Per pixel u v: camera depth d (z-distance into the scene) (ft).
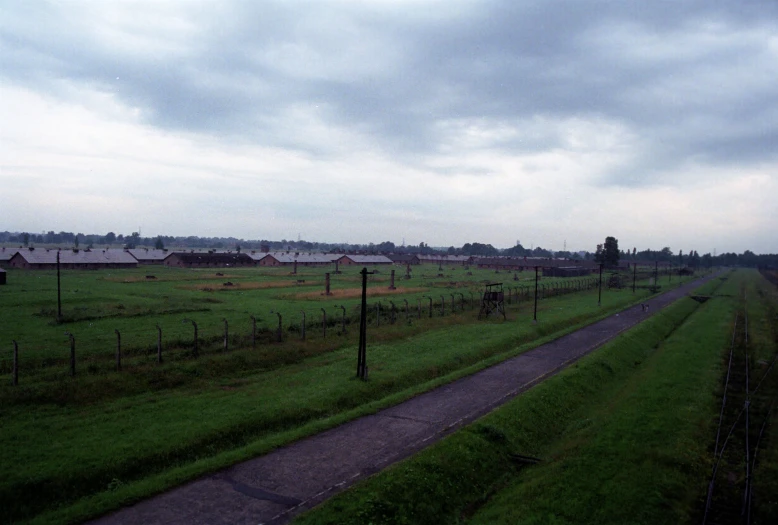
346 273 419.33
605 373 113.60
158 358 96.63
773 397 98.53
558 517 52.11
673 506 54.49
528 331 157.79
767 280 507.71
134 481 56.13
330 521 48.14
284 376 97.86
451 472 61.00
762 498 58.18
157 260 517.14
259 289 257.14
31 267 364.79
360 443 68.28
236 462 61.16
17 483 51.16
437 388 96.17
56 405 74.59
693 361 124.67
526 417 80.69
